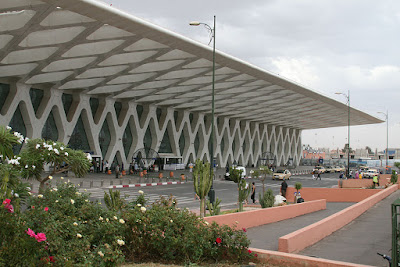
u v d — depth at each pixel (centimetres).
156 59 2842
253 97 4628
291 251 902
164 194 2527
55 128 3762
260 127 7519
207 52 2734
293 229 1361
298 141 9431
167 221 778
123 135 4603
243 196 1825
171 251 767
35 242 488
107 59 2736
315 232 1081
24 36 2106
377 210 1850
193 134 5678
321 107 5538
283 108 5547
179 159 5138
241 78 3616
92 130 4081
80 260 600
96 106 4212
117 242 692
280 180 4494
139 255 773
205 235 780
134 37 2333
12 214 521
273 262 779
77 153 1260
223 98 4594
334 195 2669
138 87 3719
